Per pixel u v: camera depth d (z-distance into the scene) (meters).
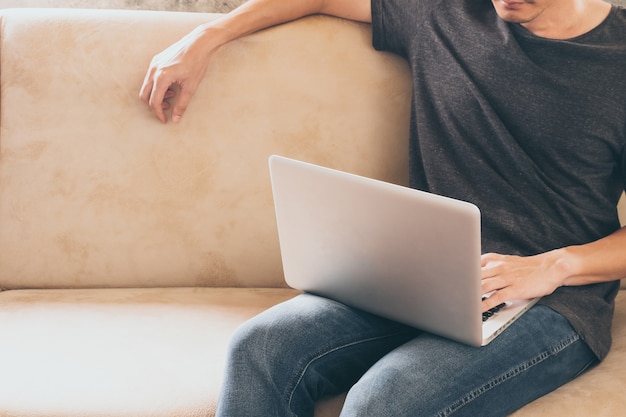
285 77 2.05
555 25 1.86
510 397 1.58
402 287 1.57
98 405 1.58
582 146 1.84
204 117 2.05
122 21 2.10
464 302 1.50
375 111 2.05
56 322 1.89
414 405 1.47
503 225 1.83
